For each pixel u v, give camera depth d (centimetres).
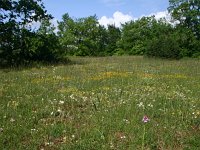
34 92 1595
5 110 1202
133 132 973
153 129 997
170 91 1669
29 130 992
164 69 2962
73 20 7906
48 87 1744
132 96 1465
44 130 993
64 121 1099
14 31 3422
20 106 1284
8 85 1805
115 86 1791
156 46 5350
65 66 3138
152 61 4369
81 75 2331
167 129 1009
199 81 2145
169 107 1283
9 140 917
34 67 3019
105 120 1079
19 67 2994
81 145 873
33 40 3453
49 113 1182
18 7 3425
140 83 1938
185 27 7038
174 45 5312
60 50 3797
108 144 889
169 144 902
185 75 2508
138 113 1175
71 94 1508
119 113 1161
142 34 8400
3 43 3394
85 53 7656
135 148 865
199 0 7050
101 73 2433
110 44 8950
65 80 2031
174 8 7219
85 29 7819
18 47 3441
